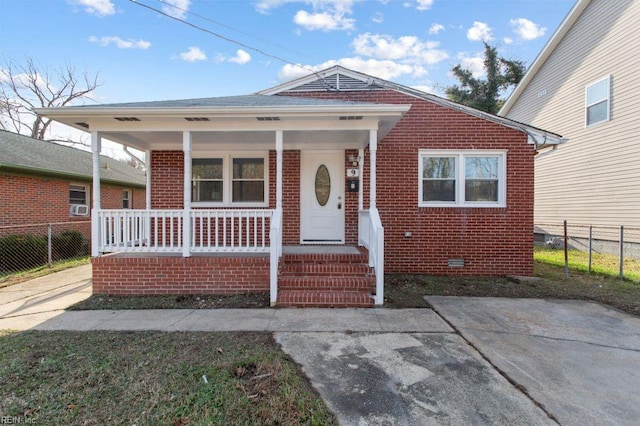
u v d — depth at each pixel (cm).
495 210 775
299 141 754
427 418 256
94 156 611
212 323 463
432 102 786
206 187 802
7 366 331
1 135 1293
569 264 924
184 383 300
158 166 792
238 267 607
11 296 613
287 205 785
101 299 582
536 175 1405
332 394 288
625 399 282
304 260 632
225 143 760
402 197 781
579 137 1177
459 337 416
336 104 580
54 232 1217
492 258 775
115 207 1598
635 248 973
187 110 560
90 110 556
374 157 608
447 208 778
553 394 289
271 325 454
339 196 791
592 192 1120
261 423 247
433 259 776
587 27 1141
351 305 539
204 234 802
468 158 788
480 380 312
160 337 411
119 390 289
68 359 348
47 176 1181
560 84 1270
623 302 566
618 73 1022
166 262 605
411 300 575
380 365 341
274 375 315
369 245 620
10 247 936
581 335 425
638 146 960
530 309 529
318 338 410
